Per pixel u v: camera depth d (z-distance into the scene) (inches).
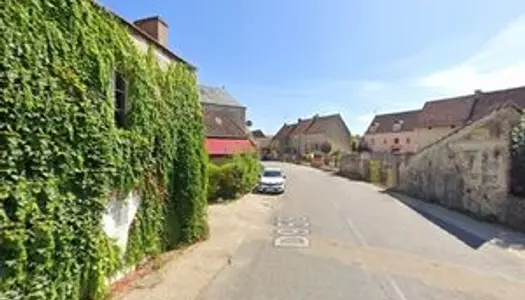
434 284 426.3
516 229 715.4
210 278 436.5
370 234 684.1
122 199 406.3
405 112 3230.8
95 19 351.6
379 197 1198.9
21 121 259.3
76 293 320.5
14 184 254.7
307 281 432.5
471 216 863.7
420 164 1189.7
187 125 569.0
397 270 477.4
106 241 368.5
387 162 1557.6
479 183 847.7
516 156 736.3
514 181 740.7
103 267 359.6
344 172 2116.1
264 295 387.5
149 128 463.8
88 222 334.3
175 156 547.8
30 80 267.0
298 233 689.0
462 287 417.4
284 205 1026.1
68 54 309.4
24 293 266.2
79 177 321.4
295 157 3405.5
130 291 387.9
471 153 882.1
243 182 1168.8
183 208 569.6
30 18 270.7
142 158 450.0
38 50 275.6
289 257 534.0
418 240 638.5
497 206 781.3
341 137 3540.8
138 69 434.3
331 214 892.0
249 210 930.1
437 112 2453.2
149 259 478.9
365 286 418.3
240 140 1593.3
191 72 590.6
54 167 292.2
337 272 467.5
